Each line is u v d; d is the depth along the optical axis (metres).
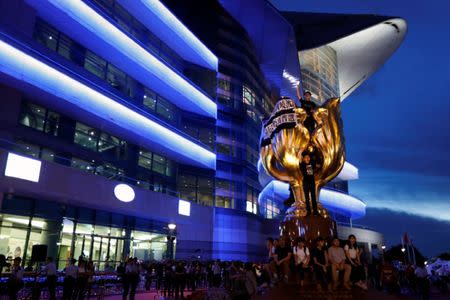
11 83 23.16
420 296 18.95
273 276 10.26
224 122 44.69
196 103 40.56
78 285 14.24
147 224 32.16
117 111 29.72
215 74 46.06
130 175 32.69
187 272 20.12
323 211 11.16
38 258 15.46
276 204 52.09
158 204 30.94
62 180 23.05
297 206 11.30
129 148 33.25
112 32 31.00
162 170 36.75
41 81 23.81
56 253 24.02
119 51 31.56
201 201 39.66
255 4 45.12
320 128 11.39
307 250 9.60
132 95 35.00
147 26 39.38
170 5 46.53
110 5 34.72
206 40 46.81
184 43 41.91
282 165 11.59
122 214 29.89
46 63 24.14
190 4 48.22
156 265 22.45
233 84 47.22
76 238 25.81
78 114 27.80
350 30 56.97
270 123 12.00
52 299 13.37
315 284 9.05
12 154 20.33
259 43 49.75
